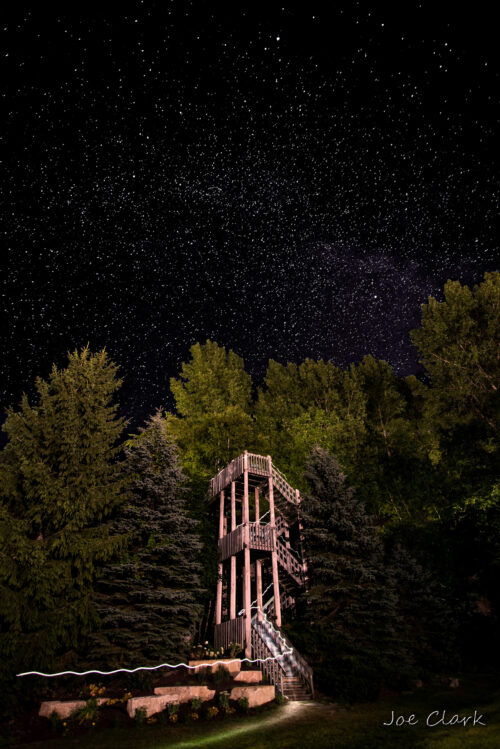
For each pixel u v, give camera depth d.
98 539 14.33
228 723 11.38
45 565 13.09
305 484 28.14
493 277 35.06
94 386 16.61
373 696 13.42
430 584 19.95
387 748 8.69
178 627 14.67
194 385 39.31
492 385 31.19
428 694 14.06
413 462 31.17
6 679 11.31
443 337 34.12
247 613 17.14
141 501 16.64
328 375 44.00
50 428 14.93
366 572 16.91
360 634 16.25
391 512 28.75
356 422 36.38
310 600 17.03
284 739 9.80
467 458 26.86
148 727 10.92
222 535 21.34
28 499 13.94
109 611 13.70
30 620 12.16
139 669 13.16
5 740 9.85
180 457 26.73
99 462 15.61
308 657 15.72
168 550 15.80
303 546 19.72
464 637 19.69
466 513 24.75
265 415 38.88
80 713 11.02
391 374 47.03
